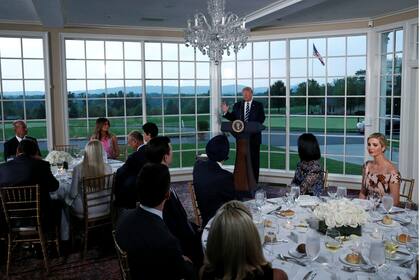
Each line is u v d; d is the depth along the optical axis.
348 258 2.05
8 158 5.16
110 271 3.57
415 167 5.51
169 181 2.06
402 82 5.67
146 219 1.99
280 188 6.73
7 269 3.49
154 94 7.09
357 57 6.48
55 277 3.45
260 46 7.01
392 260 2.06
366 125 6.40
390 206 2.68
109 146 5.61
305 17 6.04
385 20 5.92
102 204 3.98
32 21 6.07
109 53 6.74
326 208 2.36
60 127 6.50
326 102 6.80
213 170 2.97
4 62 6.14
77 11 5.38
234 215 1.46
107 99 6.80
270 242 2.32
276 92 7.04
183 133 7.43
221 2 4.25
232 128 5.39
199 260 2.76
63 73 6.41
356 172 12.14
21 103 6.29
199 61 7.26
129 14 5.62
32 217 3.51
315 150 3.33
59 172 4.45
